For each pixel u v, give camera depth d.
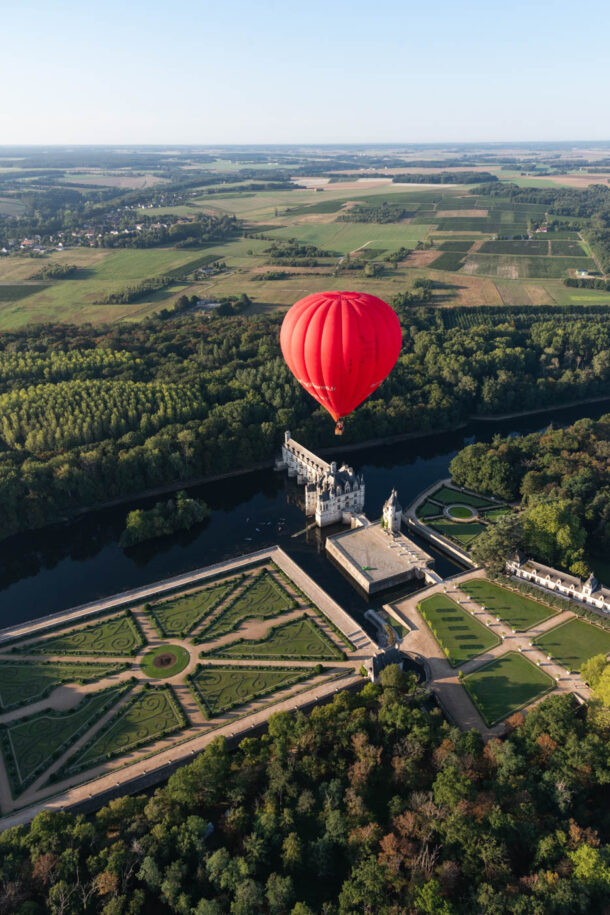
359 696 129.62
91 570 192.00
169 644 155.12
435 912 86.38
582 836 97.06
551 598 163.88
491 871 93.06
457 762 109.75
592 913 88.56
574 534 173.75
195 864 99.12
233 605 168.50
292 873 99.19
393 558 184.75
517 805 102.19
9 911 89.75
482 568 180.62
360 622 164.88
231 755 126.19
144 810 106.81
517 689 138.50
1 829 110.44
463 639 154.00
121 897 92.31
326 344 121.69
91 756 125.75
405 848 96.44
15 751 127.00
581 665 141.75
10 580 192.88
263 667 146.75
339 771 112.44
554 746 112.19
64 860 96.38
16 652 152.62
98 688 142.00
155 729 131.62
